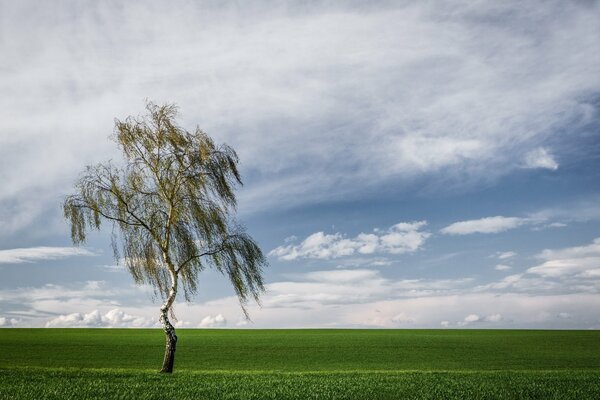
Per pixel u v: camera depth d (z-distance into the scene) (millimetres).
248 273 31188
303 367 44844
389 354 55906
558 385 23328
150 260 30344
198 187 30547
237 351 57375
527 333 90875
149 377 25953
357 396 19828
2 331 88125
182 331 95438
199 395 19578
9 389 19906
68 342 65188
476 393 20875
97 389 20594
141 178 30609
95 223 30031
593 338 77562
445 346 64500
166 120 31031
